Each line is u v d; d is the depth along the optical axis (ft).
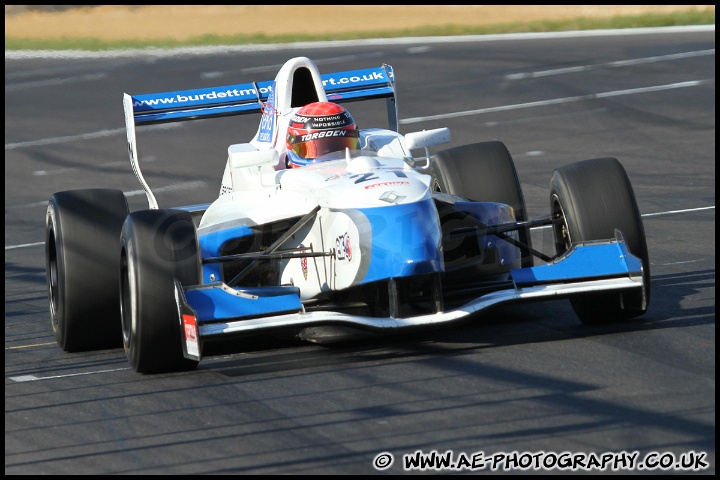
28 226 177.17
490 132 233.14
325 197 81.30
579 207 80.18
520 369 71.26
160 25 479.00
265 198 89.86
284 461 57.31
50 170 229.86
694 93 256.32
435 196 88.74
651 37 359.25
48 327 104.99
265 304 74.64
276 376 74.90
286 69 96.12
